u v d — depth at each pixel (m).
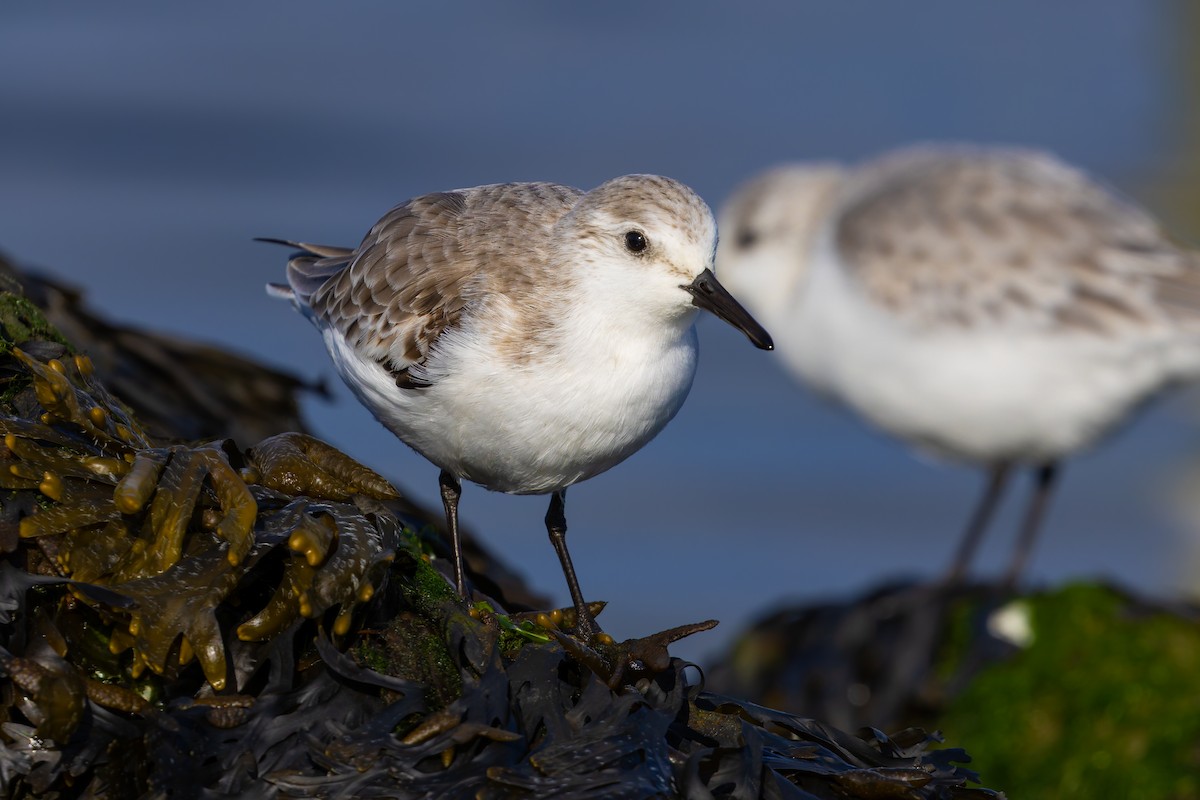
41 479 5.04
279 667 4.84
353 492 5.50
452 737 4.67
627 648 5.21
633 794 4.59
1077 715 9.95
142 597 4.81
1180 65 34.25
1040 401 11.78
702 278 6.61
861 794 5.01
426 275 6.83
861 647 11.00
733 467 18.12
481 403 6.54
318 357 18.00
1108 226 11.79
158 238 22.23
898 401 12.39
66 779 4.64
